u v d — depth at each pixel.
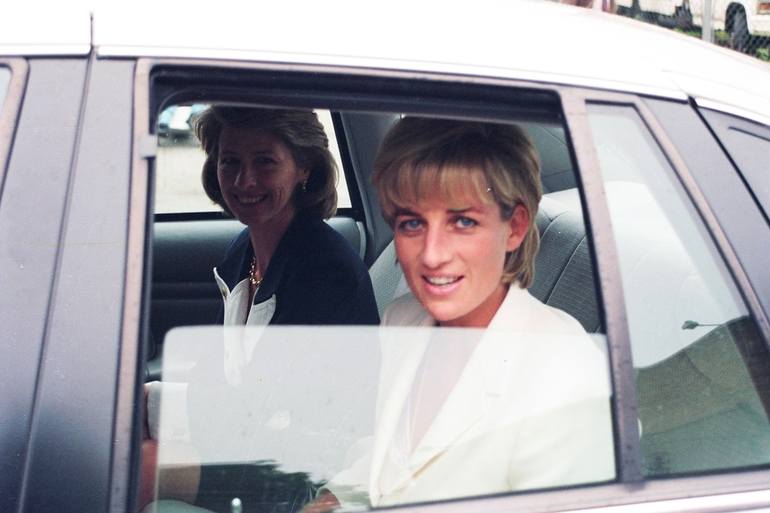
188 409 2.30
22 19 1.85
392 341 2.37
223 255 3.37
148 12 1.88
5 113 1.79
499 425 2.10
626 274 2.06
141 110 1.81
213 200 3.06
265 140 2.84
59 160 1.78
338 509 2.04
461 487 2.07
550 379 2.08
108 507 1.68
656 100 2.06
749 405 2.01
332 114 3.69
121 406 1.71
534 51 2.03
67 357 1.71
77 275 1.74
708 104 2.10
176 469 2.11
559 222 2.89
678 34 2.43
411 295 2.43
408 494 2.09
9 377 1.70
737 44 9.56
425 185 2.15
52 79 1.81
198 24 1.89
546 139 2.73
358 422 2.27
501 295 2.26
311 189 2.93
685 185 2.04
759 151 2.10
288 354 2.39
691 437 1.99
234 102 1.90
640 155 2.04
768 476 1.96
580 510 1.89
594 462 1.96
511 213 2.22
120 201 1.77
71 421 1.69
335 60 1.91
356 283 2.81
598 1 8.20
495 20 2.10
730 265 2.02
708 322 2.05
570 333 2.13
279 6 1.95
